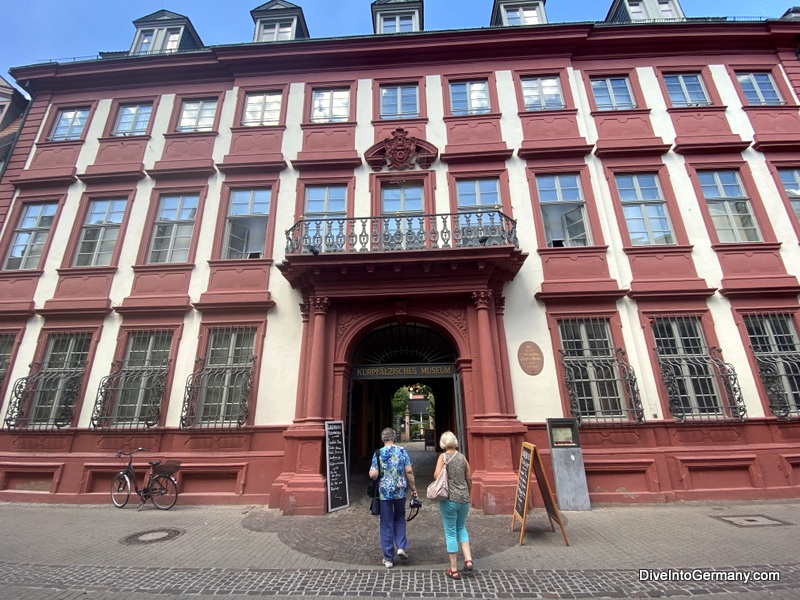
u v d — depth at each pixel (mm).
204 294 9336
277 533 5965
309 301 8773
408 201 10125
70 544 5484
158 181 10617
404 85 11367
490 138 10555
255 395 8578
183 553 5117
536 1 12906
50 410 8883
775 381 8289
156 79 11797
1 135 12188
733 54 11312
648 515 6750
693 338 8688
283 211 10047
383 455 4918
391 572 4473
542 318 8875
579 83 11141
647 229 9633
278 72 11570
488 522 6391
